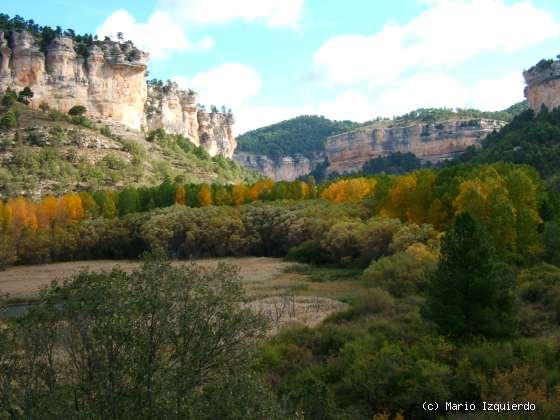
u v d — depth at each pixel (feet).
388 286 194.90
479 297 128.06
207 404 66.74
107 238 392.68
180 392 66.44
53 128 570.87
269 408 69.15
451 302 130.11
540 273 179.52
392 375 104.99
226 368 74.59
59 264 372.99
